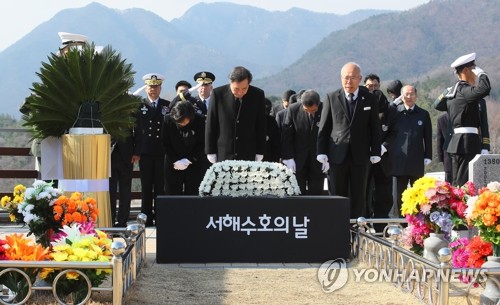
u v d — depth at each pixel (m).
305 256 8.09
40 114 8.34
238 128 9.31
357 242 8.26
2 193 12.53
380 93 10.98
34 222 6.91
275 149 10.93
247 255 8.05
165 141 10.42
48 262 5.66
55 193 7.01
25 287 5.92
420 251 7.65
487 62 80.44
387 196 10.95
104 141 8.02
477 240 6.43
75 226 6.41
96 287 5.88
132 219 12.79
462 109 10.55
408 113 11.15
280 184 8.24
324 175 11.18
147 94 11.68
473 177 9.20
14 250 5.92
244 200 8.07
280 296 6.47
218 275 7.36
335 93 9.38
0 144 12.62
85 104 8.16
